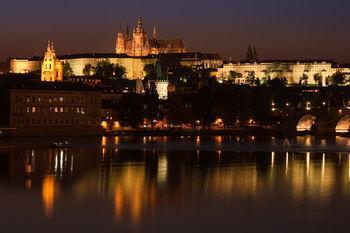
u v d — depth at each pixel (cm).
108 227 19100
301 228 19188
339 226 19400
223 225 19475
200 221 19900
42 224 19288
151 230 18888
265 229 19075
